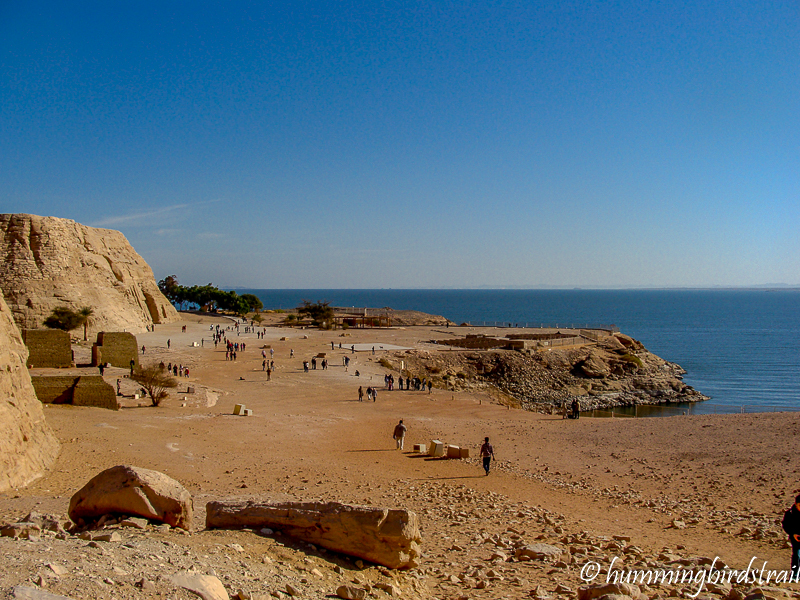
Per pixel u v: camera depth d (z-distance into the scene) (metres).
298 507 8.74
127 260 93.69
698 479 20.45
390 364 61.81
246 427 30.44
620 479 21.12
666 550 11.11
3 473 16.02
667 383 70.19
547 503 17.02
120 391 38.75
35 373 42.34
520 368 68.06
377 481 19.75
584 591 7.11
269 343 75.06
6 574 5.14
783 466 20.88
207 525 8.98
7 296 68.62
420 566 8.99
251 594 5.78
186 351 64.94
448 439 30.08
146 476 8.65
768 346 124.69
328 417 35.69
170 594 5.26
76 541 6.96
